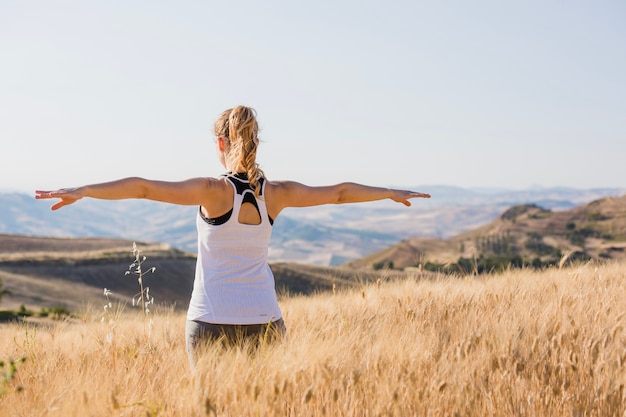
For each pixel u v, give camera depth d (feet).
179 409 10.28
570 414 10.62
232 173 12.71
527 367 12.11
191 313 12.49
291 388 10.37
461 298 20.56
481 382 11.27
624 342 13.08
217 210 12.37
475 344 12.85
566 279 23.43
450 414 10.44
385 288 23.13
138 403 10.12
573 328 14.14
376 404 10.54
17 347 16.37
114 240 596.70
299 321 19.60
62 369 13.91
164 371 12.98
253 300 12.40
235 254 12.49
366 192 13.84
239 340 12.23
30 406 11.22
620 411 10.80
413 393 10.75
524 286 22.43
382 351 12.38
